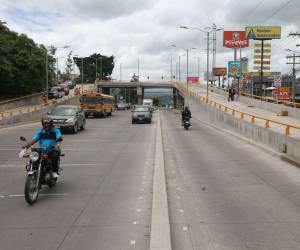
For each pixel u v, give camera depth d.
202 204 8.92
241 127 26.08
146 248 6.23
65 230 7.12
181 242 6.56
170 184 11.12
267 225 7.38
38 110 46.38
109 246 6.33
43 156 9.66
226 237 6.77
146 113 42.19
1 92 64.94
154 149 19.44
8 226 7.39
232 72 78.38
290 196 9.64
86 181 11.57
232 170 13.38
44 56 69.00
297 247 6.28
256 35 78.44
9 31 67.69
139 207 8.62
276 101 45.88
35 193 9.17
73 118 29.27
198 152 18.31
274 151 17.52
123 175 12.48
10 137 25.50
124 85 115.94
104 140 24.25
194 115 57.81
